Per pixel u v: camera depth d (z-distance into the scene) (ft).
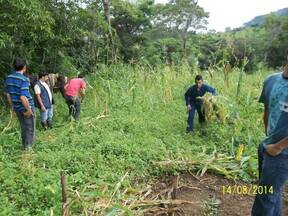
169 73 40.27
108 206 15.14
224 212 16.22
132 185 18.42
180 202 16.16
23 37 32.53
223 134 25.48
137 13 71.31
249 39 99.45
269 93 11.17
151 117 30.22
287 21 108.37
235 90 35.55
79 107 30.01
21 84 20.97
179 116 30.89
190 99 27.30
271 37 107.24
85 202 15.28
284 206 16.55
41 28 30.55
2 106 31.63
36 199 15.62
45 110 27.48
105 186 17.08
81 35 41.98
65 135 24.67
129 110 32.17
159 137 25.38
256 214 11.55
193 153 22.70
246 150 22.97
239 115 28.02
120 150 21.72
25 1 29.04
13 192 16.37
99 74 40.27
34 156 20.34
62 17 37.40
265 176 11.02
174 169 20.30
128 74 40.65
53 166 19.51
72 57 44.04
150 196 17.39
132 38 69.92
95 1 43.70
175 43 78.07
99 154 20.80
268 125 11.28
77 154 20.63
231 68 34.86
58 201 15.48
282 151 10.68
